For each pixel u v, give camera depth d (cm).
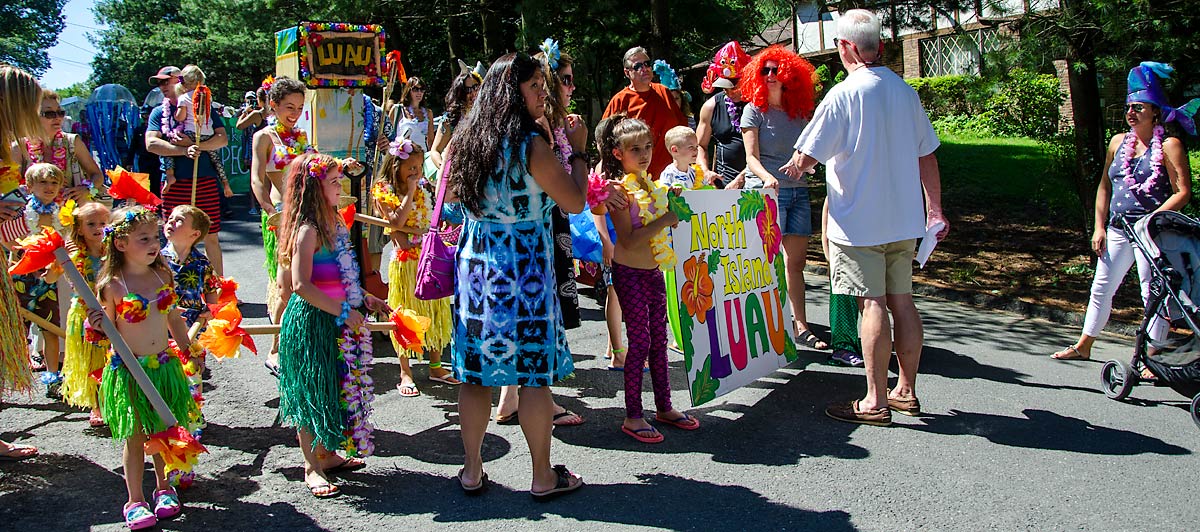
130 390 364
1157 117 573
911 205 487
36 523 369
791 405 524
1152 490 411
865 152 480
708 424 493
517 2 1625
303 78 633
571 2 1503
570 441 466
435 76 2400
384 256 952
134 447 367
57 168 544
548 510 384
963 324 734
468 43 2139
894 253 497
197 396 412
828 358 618
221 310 399
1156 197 567
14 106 420
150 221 376
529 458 441
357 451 396
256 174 552
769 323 551
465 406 391
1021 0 893
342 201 588
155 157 975
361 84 655
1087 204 902
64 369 463
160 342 382
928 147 499
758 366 535
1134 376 529
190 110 724
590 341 659
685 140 533
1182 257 527
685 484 412
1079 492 408
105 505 387
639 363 465
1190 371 514
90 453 444
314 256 388
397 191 532
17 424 482
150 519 364
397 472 424
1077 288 830
